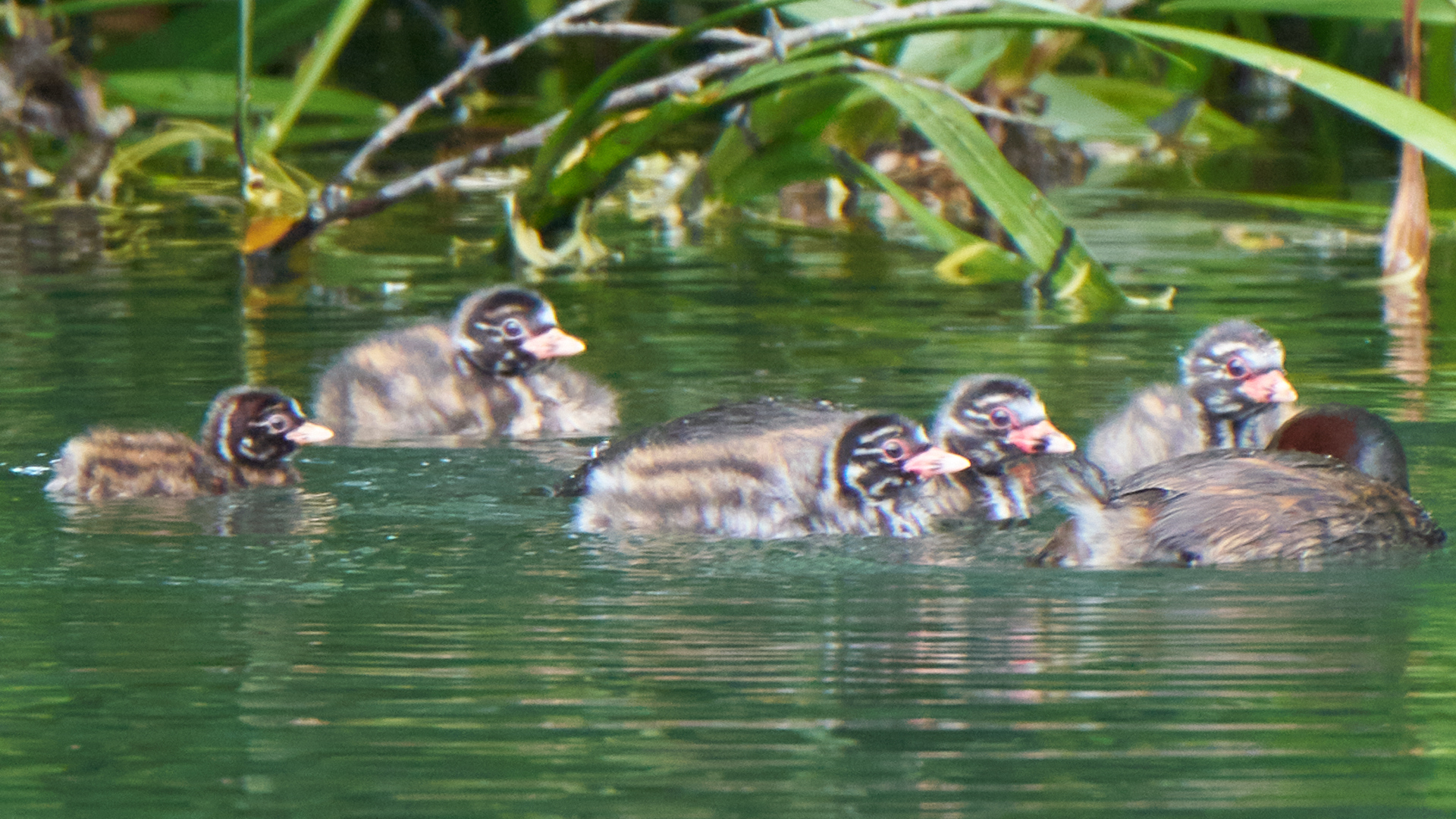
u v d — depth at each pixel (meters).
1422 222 17.38
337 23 20.20
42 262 18.97
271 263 19.03
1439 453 11.52
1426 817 5.86
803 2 18.67
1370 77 25.16
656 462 10.91
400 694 7.14
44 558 9.50
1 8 23.91
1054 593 8.78
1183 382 12.95
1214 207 21.78
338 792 6.14
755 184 19.92
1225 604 8.44
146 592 8.78
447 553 9.72
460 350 14.05
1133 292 17.09
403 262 19.17
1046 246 16.67
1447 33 19.03
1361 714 6.84
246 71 19.48
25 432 12.28
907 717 6.83
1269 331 15.34
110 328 15.68
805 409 11.71
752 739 6.61
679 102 17.27
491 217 22.25
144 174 25.06
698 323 15.97
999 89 22.38
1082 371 13.95
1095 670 7.39
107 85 25.28
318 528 10.34
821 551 10.00
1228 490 9.47
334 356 14.66
